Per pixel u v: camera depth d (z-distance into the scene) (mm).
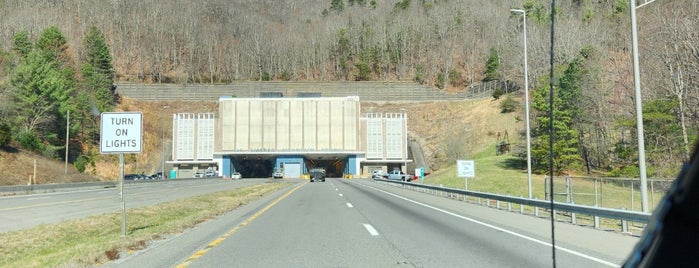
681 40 44500
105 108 104812
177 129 105688
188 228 15828
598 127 59438
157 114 129500
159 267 8977
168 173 104000
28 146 66938
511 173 60375
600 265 9133
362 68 187750
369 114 108125
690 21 44625
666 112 44062
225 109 104938
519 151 69750
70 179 64125
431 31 193375
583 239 12891
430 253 10492
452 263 9312
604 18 99938
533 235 13562
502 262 9406
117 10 199500
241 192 39594
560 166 58219
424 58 188625
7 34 148500
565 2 110562
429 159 108812
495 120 106562
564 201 27891
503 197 22938
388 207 24125
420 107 130875
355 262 9469
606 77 60719
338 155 108250
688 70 43625
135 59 182875
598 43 83688
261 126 104750
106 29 190125
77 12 197125
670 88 45188
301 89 156500
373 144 106312
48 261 9656
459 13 194125
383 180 69938
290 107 105250
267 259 9812
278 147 104375
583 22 98125
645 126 44781
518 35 114438
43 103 77250
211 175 97750
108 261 9633
